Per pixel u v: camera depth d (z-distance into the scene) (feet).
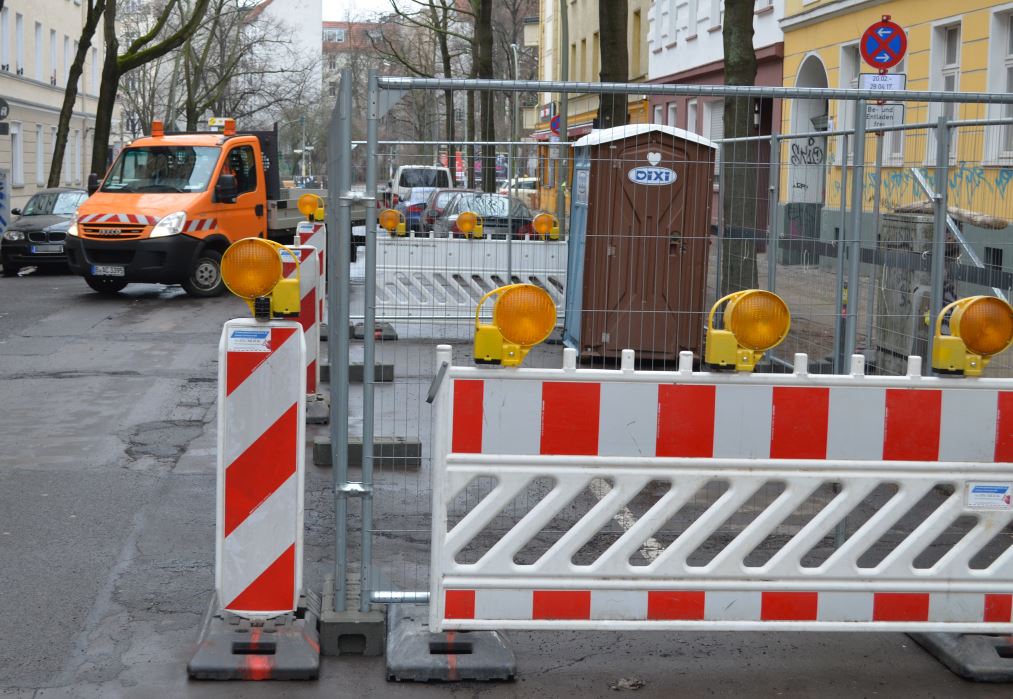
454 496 21.93
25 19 214.07
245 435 22.74
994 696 22.04
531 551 29.68
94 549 29.96
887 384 22.17
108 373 56.13
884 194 38.83
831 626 22.67
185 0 249.75
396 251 36.47
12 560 28.99
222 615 23.56
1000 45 84.89
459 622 22.21
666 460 21.94
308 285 46.01
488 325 21.94
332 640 23.36
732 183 43.55
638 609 22.41
